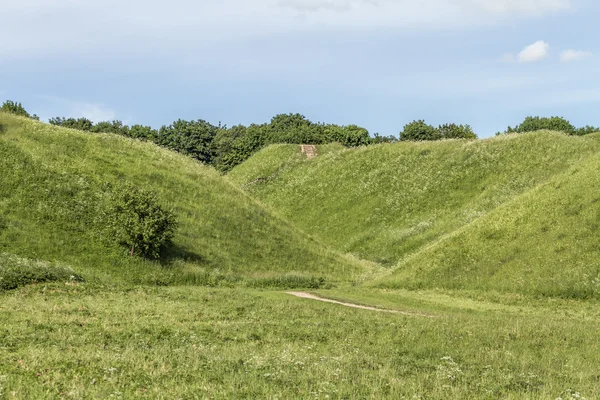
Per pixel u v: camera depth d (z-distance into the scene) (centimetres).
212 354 1778
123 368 1553
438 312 3241
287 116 15512
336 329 2412
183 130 14250
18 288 3089
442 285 4106
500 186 6525
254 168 10088
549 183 4825
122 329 2180
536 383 1605
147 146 6588
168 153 6688
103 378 1448
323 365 1653
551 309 3288
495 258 4156
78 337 1959
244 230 5541
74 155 5469
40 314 2411
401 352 2003
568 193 4428
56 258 3903
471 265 4209
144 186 5428
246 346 1939
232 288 4094
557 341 2250
